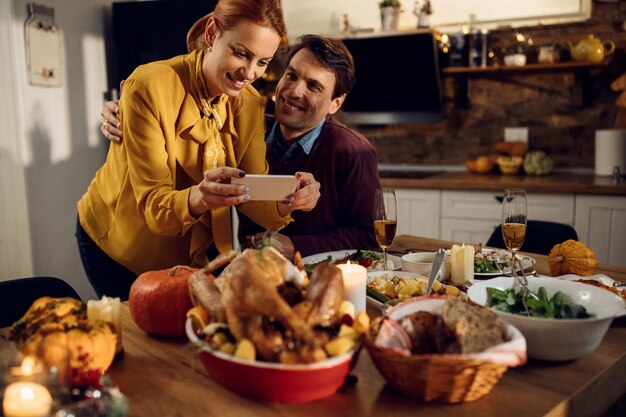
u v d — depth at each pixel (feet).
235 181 4.57
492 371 2.99
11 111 10.86
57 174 11.61
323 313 3.04
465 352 3.05
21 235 11.23
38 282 5.19
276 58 14.26
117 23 12.16
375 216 5.44
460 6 13.51
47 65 11.21
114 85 12.66
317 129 7.24
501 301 3.91
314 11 14.75
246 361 2.94
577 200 11.35
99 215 6.15
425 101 13.92
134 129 5.20
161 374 3.48
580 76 13.23
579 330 3.43
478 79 14.16
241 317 3.02
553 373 3.47
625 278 5.61
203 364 3.27
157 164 5.25
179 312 3.93
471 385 3.00
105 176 6.01
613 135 12.34
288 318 2.90
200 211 4.95
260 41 5.12
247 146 6.20
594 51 12.20
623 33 12.74
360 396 3.20
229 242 6.00
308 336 2.92
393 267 5.82
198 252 6.00
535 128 13.84
